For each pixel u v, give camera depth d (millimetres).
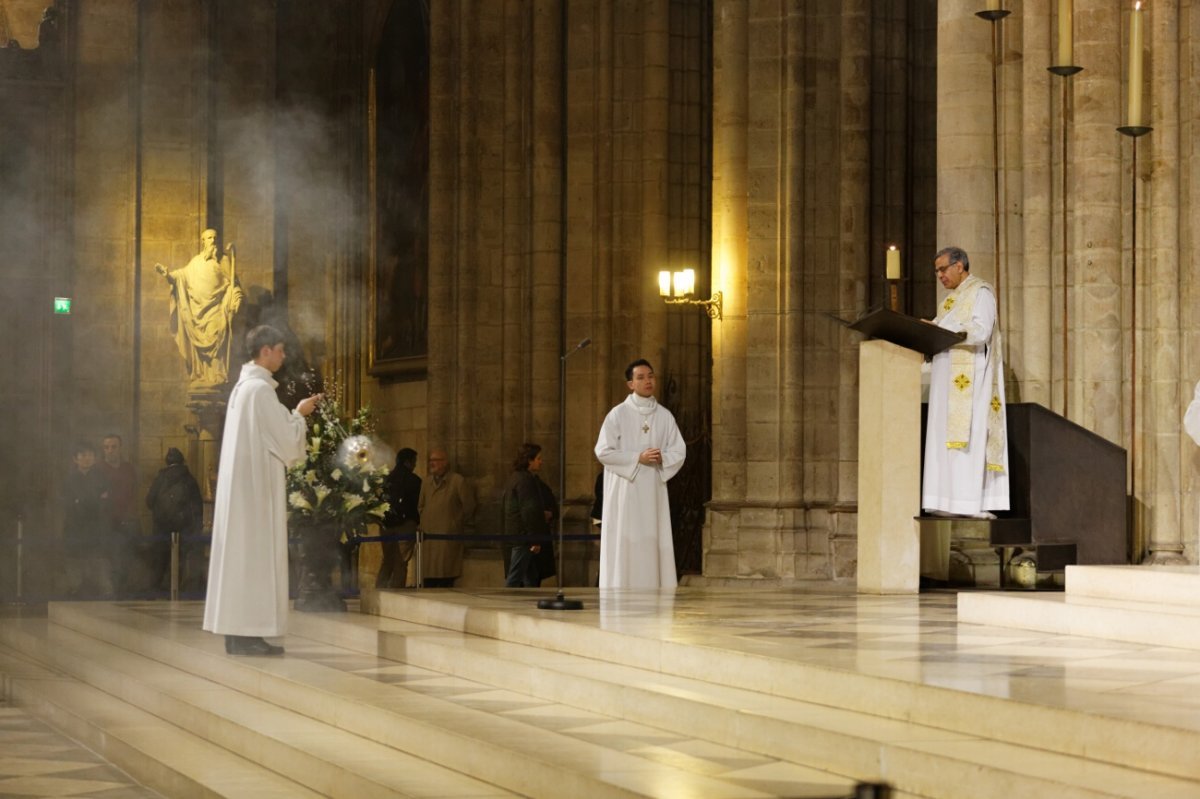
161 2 27031
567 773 7086
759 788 6551
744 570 18125
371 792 7980
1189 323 12453
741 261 18547
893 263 13086
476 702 9391
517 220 22953
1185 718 6102
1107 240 12625
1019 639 9000
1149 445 12500
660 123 21328
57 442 26516
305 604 14023
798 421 18156
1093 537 12086
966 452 12008
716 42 18766
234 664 11516
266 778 9148
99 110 26672
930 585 13516
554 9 22328
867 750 6656
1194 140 12453
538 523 17797
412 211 26609
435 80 24281
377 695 9742
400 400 27047
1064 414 12898
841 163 18344
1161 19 12523
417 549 17172
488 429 23203
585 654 9914
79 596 20438
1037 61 13117
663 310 21188
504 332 22984
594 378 21500
